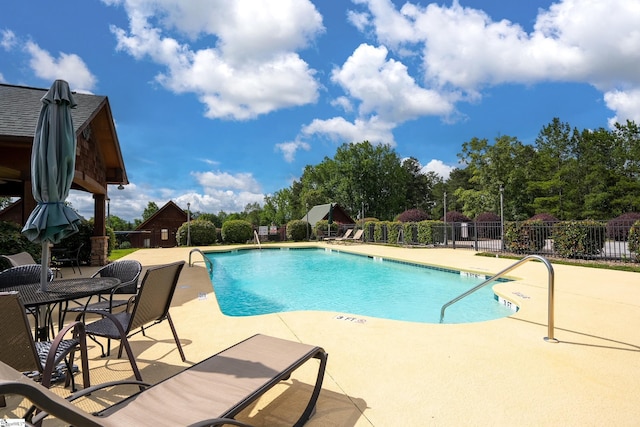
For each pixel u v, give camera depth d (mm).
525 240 13141
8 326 2076
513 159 37031
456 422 2400
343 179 50094
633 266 9672
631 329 4371
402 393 2797
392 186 52375
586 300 5887
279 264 14398
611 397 2740
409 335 4168
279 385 2916
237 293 9070
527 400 2691
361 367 3279
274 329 4410
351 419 2432
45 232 3371
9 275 3895
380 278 10883
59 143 3619
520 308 5410
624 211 29328
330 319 4871
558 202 32438
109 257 14164
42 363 2371
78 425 1311
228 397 1959
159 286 3221
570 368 3258
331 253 18125
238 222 23891
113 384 2035
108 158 11617
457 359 3461
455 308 7152
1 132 6574
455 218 25094
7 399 2730
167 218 34781
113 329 3137
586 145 31625
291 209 55438
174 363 3410
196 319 4891
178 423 1724
